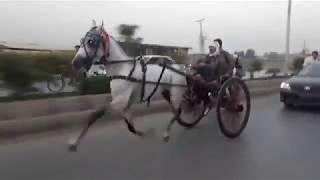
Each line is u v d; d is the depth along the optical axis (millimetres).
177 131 4473
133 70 3525
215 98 4195
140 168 3156
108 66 3520
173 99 3965
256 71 12805
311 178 2926
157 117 5344
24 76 5066
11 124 4223
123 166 3207
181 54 11227
